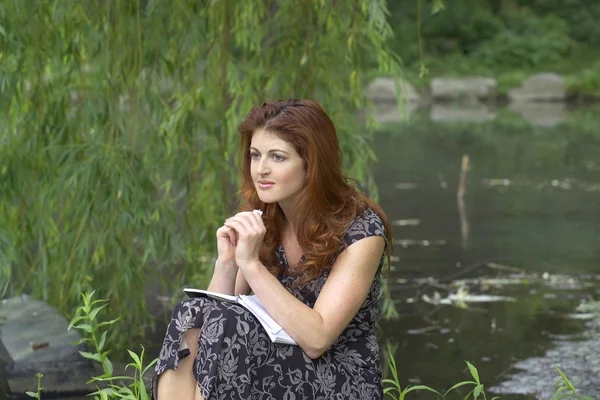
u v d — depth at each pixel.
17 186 6.98
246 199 4.27
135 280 7.14
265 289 3.89
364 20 7.42
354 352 4.06
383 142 21.22
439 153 19.33
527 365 6.95
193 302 3.85
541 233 11.88
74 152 6.81
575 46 35.97
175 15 7.04
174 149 7.27
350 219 4.05
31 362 6.01
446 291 9.20
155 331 7.69
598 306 8.55
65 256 7.15
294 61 7.50
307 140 4.02
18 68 6.66
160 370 3.79
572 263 10.30
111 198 6.70
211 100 7.55
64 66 7.03
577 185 15.51
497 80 33.16
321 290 4.01
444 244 11.27
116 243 6.95
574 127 24.17
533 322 8.09
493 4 37.31
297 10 7.52
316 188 4.02
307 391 3.86
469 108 30.19
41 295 7.42
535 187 15.35
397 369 6.93
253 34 7.56
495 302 8.77
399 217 12.97
